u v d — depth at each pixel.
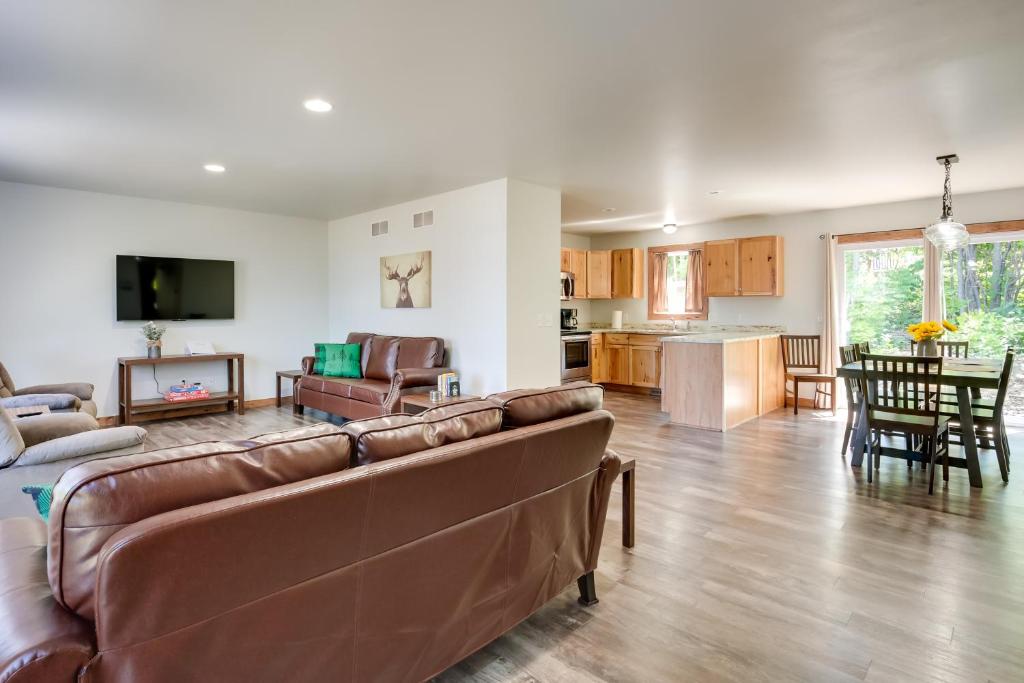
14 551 1.29
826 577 2.42
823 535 2.85
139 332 5.79
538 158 4.25
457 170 4.61
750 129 3.57
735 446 4.65
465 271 5.31
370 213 6.57
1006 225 5.30
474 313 5.23
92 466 1.05
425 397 4.55
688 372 5.49
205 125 3.46
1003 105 3.14
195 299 6.09
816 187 5.23
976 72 2.70
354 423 1.49
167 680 1.03
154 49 2.45
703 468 4.02
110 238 5.58
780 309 6.83
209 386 6.29
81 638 0.96
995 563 2.54
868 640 1.96
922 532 2.88
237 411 6.21
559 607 2.19
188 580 1.02
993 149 3.99
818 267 6.51
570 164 4.43
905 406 3.65
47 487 1.61
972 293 5.54
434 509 1.46
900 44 2.42
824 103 3.11
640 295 8.21
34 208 5.15
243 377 6.23
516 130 3.59
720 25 2.26
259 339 6.70
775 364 6.48
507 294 4.93
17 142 3.81
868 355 3.76
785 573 2.45
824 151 4.05
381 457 1.42
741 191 5.41
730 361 5.36
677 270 7.93
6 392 4.03
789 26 2.26
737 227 7.16
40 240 5.19
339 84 2.85
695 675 1.78
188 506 1.08
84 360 5.45
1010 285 5.34
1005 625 2.05
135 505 1.03
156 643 1.01
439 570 1.53
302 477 1.27
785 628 2.04
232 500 1.08
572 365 7.53
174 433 5.19
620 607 2.19
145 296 5.75
